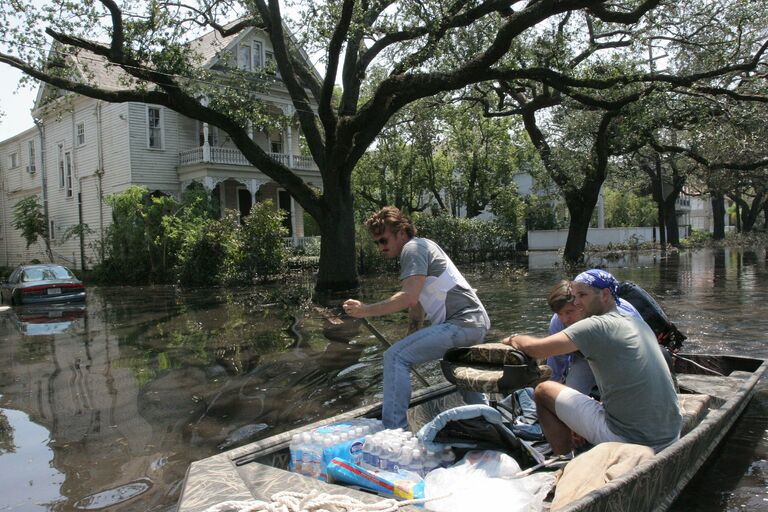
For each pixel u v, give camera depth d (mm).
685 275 18500
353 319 11461
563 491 2924
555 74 15539
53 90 17969
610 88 16812
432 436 3475
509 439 3557
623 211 52875
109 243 23625
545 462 3541
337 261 16844
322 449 3438
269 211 21047
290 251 24188
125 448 4750
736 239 46875
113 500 3781
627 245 38750
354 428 3773
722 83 18844
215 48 24922
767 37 17734
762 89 17672
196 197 23359
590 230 41969
